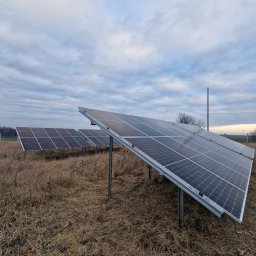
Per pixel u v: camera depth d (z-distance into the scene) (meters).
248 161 10.06
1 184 6.82
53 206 5.66
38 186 6.70
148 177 8.65
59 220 4.91
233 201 4.00
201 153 6.88
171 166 4.32
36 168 9.09
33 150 13.97
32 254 3.73
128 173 9.50
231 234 4.64
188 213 5.39
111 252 3.80
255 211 5.94
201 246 4.07
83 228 4.54
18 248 3.87
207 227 4.82
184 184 3.84
